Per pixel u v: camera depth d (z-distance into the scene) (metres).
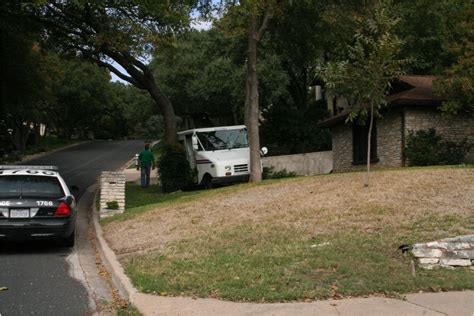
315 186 14.25
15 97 30.88
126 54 21.83
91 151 51.69
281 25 21.66
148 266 8.41
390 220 10.08
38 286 7.91
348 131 25.80
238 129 21.47
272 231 10.09
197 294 6.84
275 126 32.75
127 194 20.41
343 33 19.47
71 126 71.94
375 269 7.59
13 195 10.34
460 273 7.63
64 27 22.23
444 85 19.20
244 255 8.58
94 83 65.31
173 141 22.30
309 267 7.72
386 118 22.52
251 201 13.42
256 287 6.92
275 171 27.73
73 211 10.91
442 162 20.61
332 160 28.00
